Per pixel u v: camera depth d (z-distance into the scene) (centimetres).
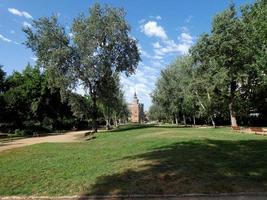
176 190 1056
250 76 5025
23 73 8000
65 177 1292
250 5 4388
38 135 6109
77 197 1077
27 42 4906
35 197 1118
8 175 1403
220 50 5038
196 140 2216
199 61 5450
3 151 2452
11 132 6750
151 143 2169
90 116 5566
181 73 6919
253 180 1112
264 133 3111
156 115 11838
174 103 8250
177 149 1747
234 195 1011
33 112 7638
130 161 1461
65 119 8594
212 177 1145
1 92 7638
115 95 5847
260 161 1369
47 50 4969
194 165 1292
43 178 1312
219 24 5028
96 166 1432
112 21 4934
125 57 5103
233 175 1163
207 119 8594
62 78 4916
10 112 7219
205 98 6031
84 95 5459
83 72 5000
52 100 7862
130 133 3669
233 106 5538
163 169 1254
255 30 3475
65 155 1878
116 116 9369
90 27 4875
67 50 4869
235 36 4956
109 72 5097
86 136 4566
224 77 5000
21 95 7344
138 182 1134
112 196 1048
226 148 1764
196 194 1023
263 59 3241
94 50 4912
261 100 5612
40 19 4959
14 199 1116
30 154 2067
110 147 2183
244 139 2380
